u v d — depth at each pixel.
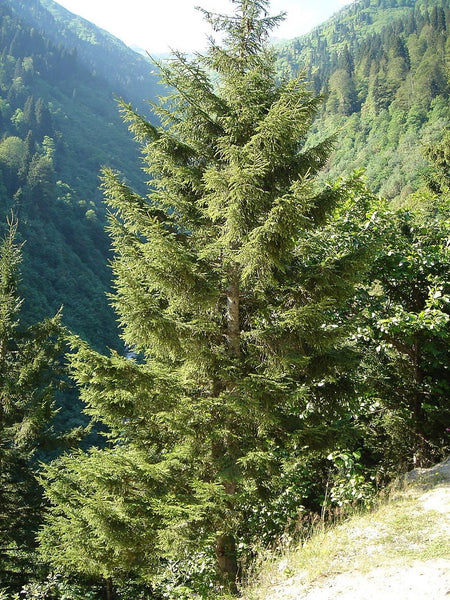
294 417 7.53
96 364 6.52
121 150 134.88
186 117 7.43
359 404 9.39
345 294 7.08
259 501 8.02
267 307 7.32
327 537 5.81
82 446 36.88
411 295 10.10
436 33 111.81
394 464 10.38
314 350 7.16
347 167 87.25
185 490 7.00
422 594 3.96
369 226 9.47
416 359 9.49
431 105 83.19
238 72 7.39
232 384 6.96
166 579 8.27
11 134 100.81
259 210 6.55
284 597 4.75
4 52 143.12
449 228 9.91
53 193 77.19
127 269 6.72
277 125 6.11
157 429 7.42
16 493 11.45
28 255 61.16
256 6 7.36
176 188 7.82
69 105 143.88
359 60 139.25
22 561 11.18
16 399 11.66
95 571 6.80
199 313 7.41
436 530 5.09
